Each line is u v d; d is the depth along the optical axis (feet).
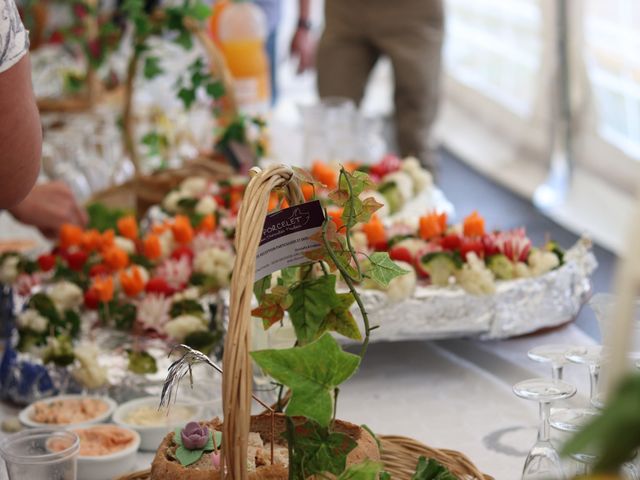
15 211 6.11
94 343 4.93
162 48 8.73
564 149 14.65
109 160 8.84
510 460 3.95
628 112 13.30
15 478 3.44
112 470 3.93
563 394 3.36
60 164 8.50
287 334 3.84
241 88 10.71
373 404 4.56
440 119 19.85
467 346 5.17
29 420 4.28
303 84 21.36
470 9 19.25
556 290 5.00
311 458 2.77
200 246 5.72
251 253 2.73
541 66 15.48
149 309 4.92
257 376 4.21
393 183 6.79
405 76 11.43
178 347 3.04
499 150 17.02
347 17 11.35
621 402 1.44
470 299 4.78
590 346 3.66
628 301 1.61
